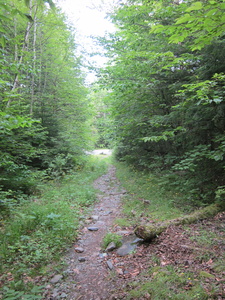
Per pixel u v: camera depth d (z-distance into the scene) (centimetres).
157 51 683
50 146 1103
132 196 773
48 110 1066
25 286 293
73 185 911
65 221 504
